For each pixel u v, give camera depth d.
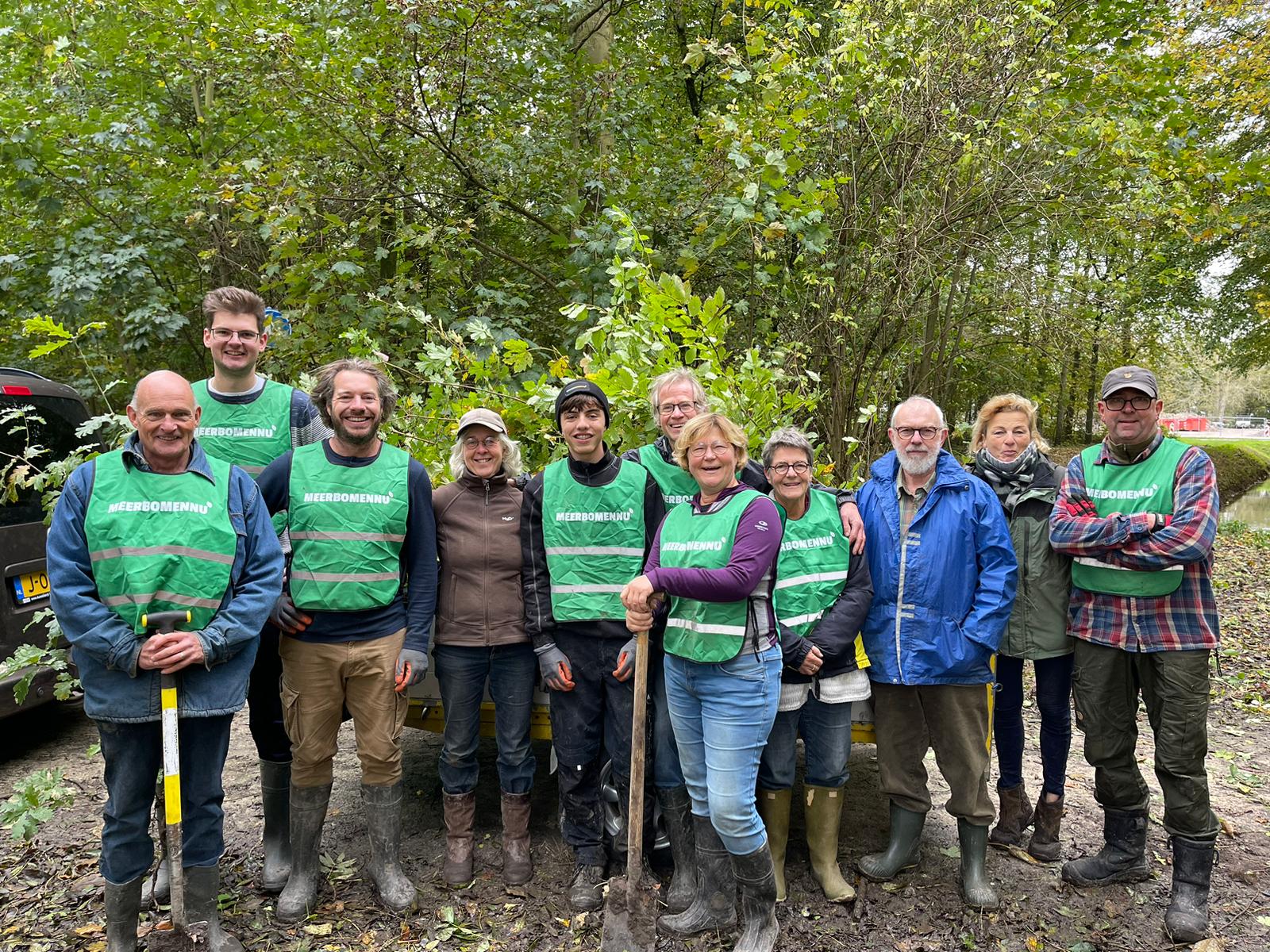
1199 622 2.91
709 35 9.38
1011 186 6.27
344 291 6.25
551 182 6.87
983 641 2.89
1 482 3.49
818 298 6.56
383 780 3.01
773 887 2.73
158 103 8.72
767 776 3.05
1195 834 2.89
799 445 2.93
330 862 3.32
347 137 6.40
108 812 2.55
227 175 6.37
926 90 5.98
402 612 3.05
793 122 5.68
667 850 3.21
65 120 7.41
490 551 3.09
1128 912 3.00
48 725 5.04
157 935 2.43
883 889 3.13
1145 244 7.47
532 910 3.01
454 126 6.39
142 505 2.49
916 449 2.96
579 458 3.07
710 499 2.76
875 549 3.05
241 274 8.27
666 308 4.23
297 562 2.89
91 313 7.91
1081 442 16.67
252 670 2.91
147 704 2.46
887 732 3.12
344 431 2.91
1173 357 12.56
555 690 3.09
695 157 7.07
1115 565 2.97
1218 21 9.36
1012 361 9.70
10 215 8.34
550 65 6.89
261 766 3.14
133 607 2.44
